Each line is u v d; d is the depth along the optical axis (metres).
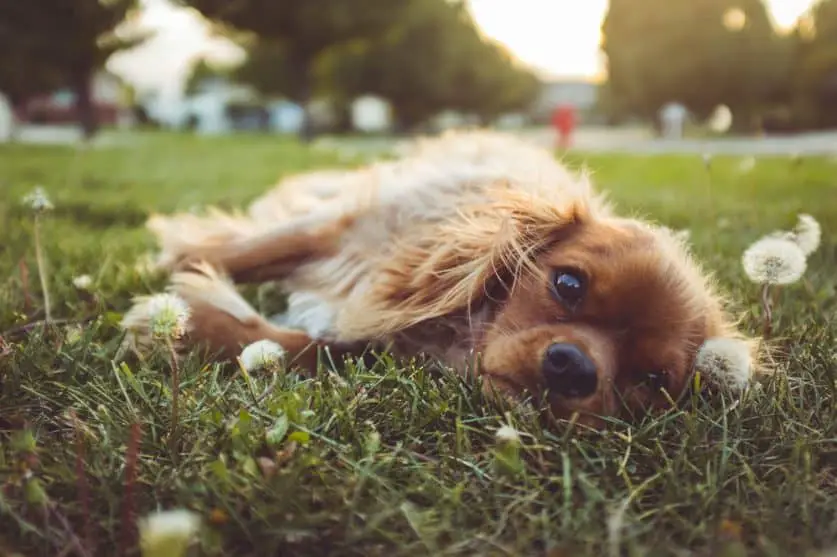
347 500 0.31
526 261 0.46
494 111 10.37
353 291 0.56
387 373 0.42
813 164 2.05
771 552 0.28
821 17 6.52
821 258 0.73
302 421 0.36
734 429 0.38
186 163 2.34
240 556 0.28
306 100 4.88
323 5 4.52
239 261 0.62
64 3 4.07
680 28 6.86
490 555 0.28
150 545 0.25
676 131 6.92
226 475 0.31
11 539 0.28
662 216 0.99
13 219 0.91
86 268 0.68
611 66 7.42
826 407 0.41
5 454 0.33
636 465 0.35
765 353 0.47
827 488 0.34
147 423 0.36
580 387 0.40
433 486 0.32
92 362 0.44
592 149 3.79
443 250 0.50
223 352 0.49
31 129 7.26
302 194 0.78
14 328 0.48
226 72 10.30
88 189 1.46
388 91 8.46
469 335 0.48
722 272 0.67
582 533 0.29
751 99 6.97
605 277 0.43
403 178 0.63
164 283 0.63
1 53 4.21
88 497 0.30
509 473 0.33
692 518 0.31
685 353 0.43
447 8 8.53
